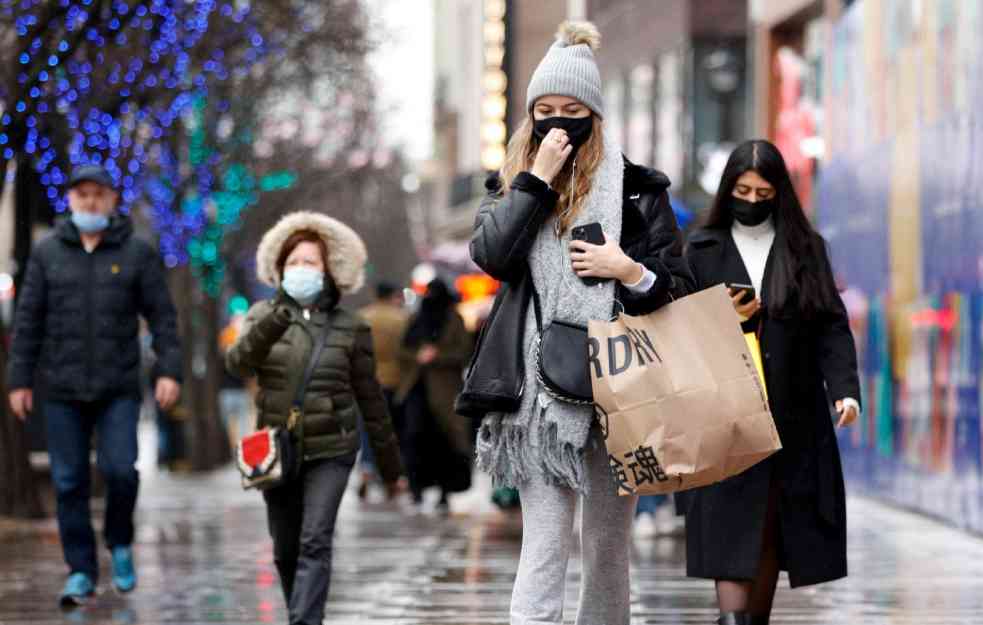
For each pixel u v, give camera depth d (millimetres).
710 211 15656
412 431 37875
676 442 12570
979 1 26891
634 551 27625
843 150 39156
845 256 38812
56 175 33438
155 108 40656
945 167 29000
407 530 32469
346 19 49688
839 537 15047
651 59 88188
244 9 41562
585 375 12609
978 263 26828
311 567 17156
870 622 19625
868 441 36438
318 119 67688
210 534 31344
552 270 12836
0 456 33219
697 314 12859
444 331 37750
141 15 33656
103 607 20984
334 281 17812
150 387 58250
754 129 57094
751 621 15359
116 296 21266
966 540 28047
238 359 17594
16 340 21234
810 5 51406
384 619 20078
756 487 14828
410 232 146125
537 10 115062
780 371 15016
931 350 30328
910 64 31891
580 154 13031
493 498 36969
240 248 66562
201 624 19531
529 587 12758
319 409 17391
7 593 22344
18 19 29969
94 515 35781
